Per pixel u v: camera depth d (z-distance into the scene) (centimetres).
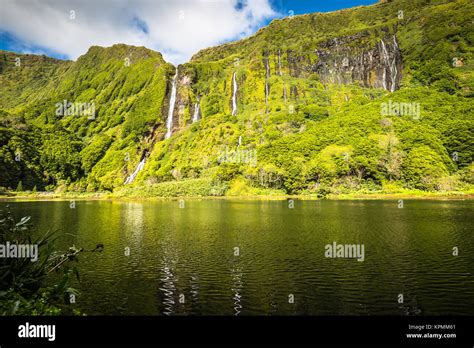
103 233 4147
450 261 2669
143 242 3556
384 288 2084
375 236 3753
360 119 14688
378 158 12044
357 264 2617
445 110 14175
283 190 11900
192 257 2891
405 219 5147
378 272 2400
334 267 2539
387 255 2884
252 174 12275
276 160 12888
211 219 5478
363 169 11825
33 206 8488
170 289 2111
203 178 13325
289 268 2530
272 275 2367
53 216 6103
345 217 5500
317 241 3522
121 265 2655
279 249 3169
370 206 7412
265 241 3550
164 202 9831
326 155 12406
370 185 11538
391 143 12612
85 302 1909
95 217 5922
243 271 2467
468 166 11594
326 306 1834
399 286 2117
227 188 12225
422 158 11562
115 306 1858
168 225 4828
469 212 5984
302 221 5088
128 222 5191
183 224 4919
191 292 2055
